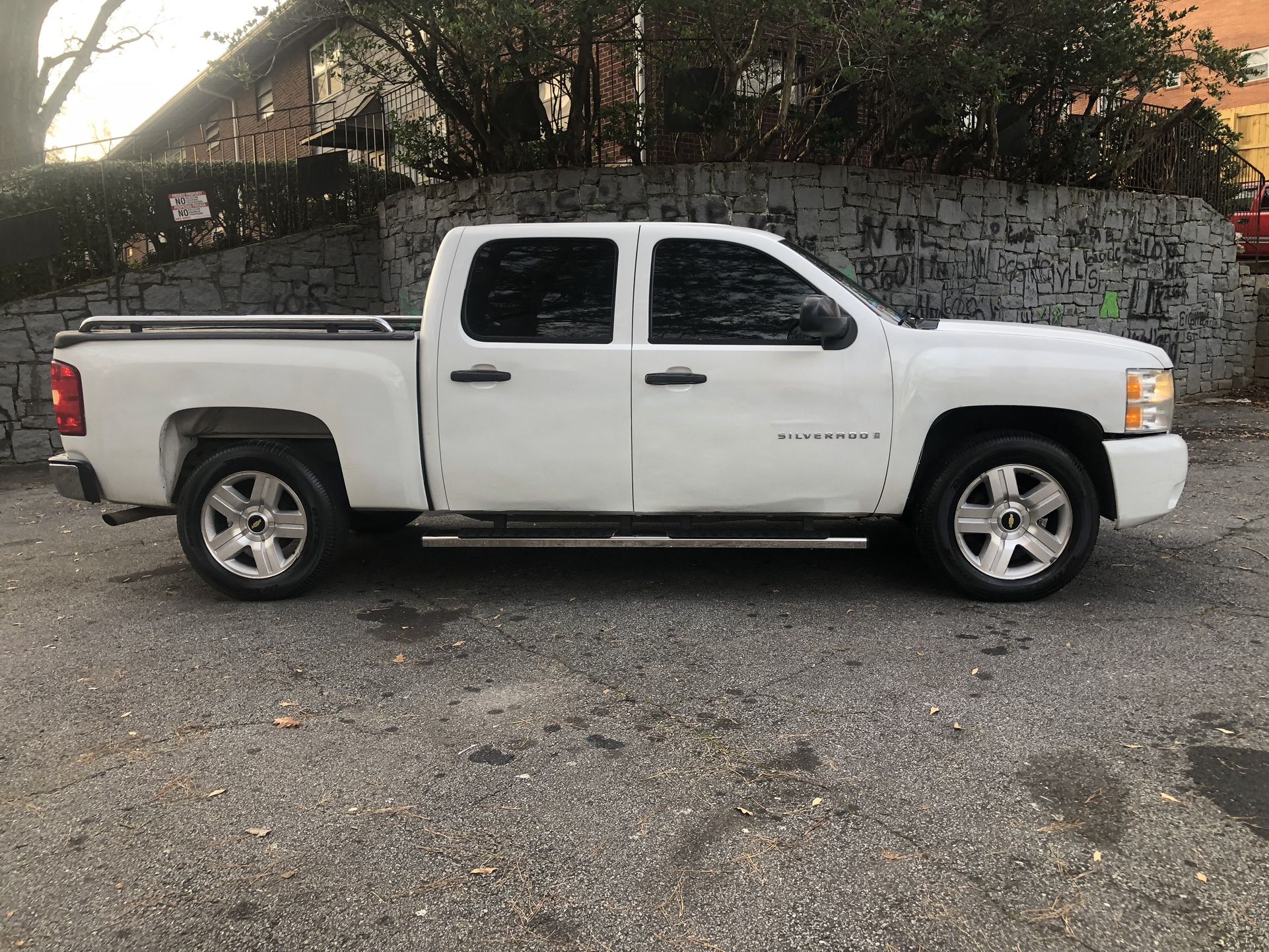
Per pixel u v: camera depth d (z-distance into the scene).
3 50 13.82
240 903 2.35
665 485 4.50
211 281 11.37
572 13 8.39
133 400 4.65
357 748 3.19
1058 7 9.13
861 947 2.14
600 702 3.54
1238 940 2.14
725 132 10.02
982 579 4.53
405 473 4.58
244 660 4.04
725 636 4.22
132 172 10.97
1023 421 4.59
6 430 10.22
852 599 4.71
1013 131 11.34
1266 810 2.68
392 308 11.99
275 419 4.82
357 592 5.01
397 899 2.35
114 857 2.56
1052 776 2.90
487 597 4.89
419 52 9.66
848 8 8.90
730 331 4.46
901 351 4.40
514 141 10.24
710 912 2.28
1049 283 11.48
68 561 5.95
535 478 4.53
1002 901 2.29
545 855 2.54
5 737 3.33
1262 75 22.52
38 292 10.56
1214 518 6.30
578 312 4.49
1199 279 12.93
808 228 9.91
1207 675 3.65
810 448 4.43
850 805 2.76
